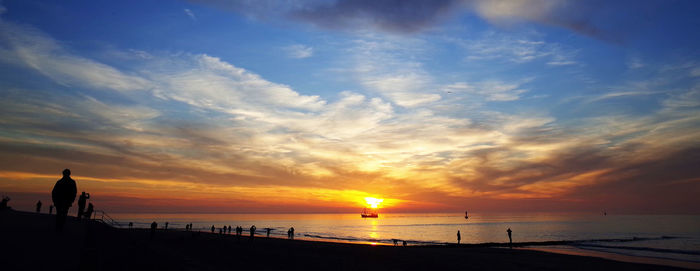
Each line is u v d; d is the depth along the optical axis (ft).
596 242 233.55
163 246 77.77
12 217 60.75
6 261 19.38
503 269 76.48
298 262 69.26
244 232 360.48
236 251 82.43
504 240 273.75
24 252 23.20
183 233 153.99
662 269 87.51
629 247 184.96
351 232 401.08
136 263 42.65
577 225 538.06
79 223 79.77
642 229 411.75
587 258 110.52
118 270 33.50
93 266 31.53
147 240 90.43
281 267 60.80
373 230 458.09
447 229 476.95
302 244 127.24
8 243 26.68
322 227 558.97
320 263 69.56
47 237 33.04
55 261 21.09
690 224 547.08
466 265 79.20
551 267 83.71
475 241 265.13
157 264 46.06
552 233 349.20
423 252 107.34
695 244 216.33
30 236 32.42
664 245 210.38
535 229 431.43
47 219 64.13
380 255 91.30
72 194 39.45
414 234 361.10
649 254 150.41
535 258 105.40
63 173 39.32
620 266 90.53
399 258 85.81
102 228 95.20
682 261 124.36
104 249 49.75
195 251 74.79
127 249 57.26
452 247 192.13
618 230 390.83
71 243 30.71
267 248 98.43
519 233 360.28
